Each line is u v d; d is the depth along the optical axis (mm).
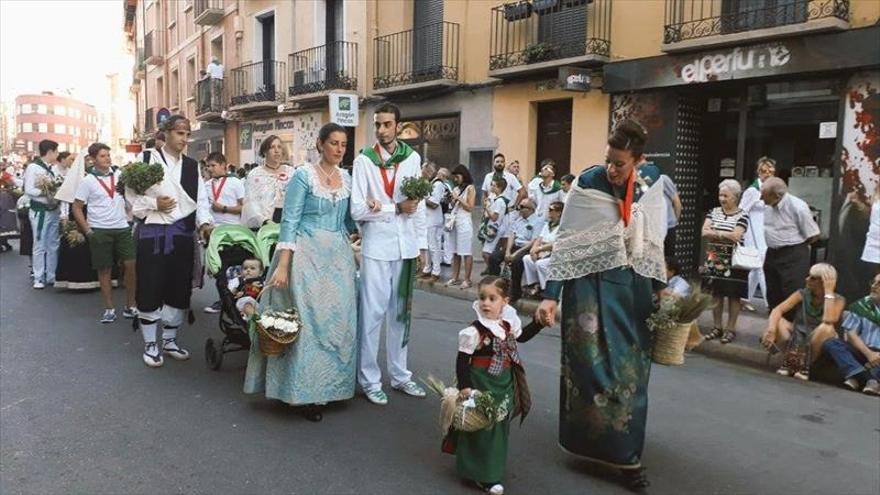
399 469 4008
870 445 4562
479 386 3717
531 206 9367
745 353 6648
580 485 3846
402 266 5141
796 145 9078
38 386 5402
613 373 3691
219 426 4617
